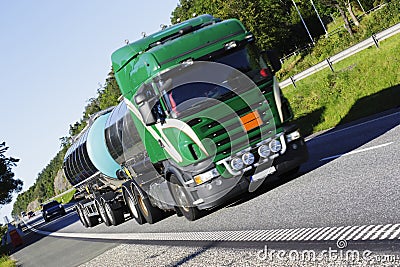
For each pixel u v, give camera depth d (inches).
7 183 2372.0
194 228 430.6
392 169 353.1
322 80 994.1
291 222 318.3
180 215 525.3
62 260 591.2
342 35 1979.6
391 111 668.1
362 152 459.5
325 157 514.9
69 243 784.9
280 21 2861.7
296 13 3225.9
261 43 2662.4
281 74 2106.3
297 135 436.5
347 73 923.4
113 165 665.0
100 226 858.8
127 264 391.5
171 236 439.2
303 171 482.9
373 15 1835.6
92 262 469.7
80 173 834.2
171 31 458.9
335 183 376.5
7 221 2733.8
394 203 277.3
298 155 434.3
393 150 415.8
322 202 336.8
